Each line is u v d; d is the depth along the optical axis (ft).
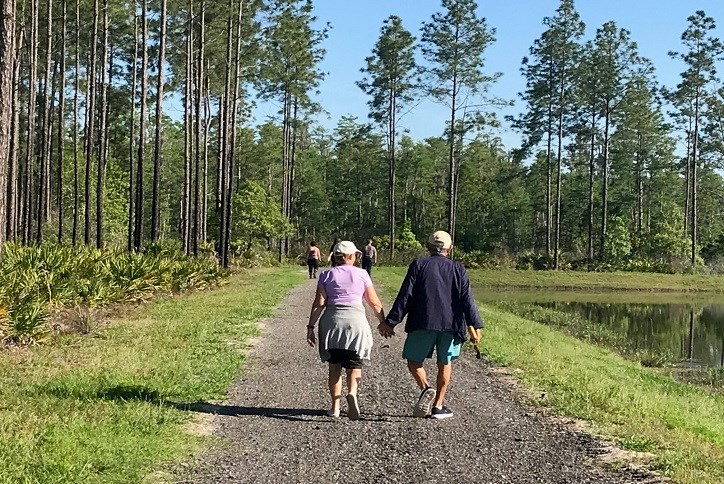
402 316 23.39
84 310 45.29
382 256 175.52
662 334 81.56
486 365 35.06
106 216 174.19
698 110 189.98
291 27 134.51
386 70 185.16
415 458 19.52
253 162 231.09
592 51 189.98
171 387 26.89
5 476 16.14
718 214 293.23
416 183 262.88
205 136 140.67
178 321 47.60
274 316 54.13
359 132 204.13
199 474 17.83
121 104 149.89
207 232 139.74
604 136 199.31
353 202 256.52
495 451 20.21
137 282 59.67
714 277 172.24
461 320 23.49
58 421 20.85
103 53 104.58
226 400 25.96
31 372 29.09
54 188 181.06
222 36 119.24
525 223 269.64
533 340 48.47
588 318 97.09
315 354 36.83
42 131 130.00
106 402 23.80
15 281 41.06
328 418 23.70
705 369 55.57
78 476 16.65
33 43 104.06
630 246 204.54
